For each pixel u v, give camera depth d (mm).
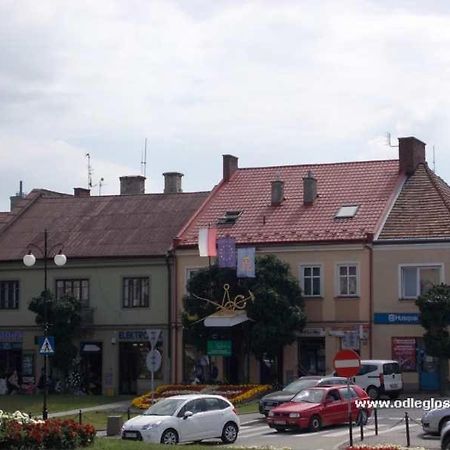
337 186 59781
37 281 62062
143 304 59312
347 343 52312
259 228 57812
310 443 34281
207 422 34500
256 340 52812
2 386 61062
